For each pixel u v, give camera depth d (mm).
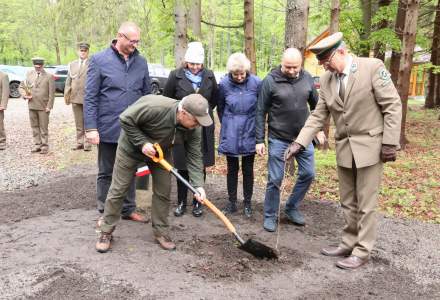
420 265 3842
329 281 3490
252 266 3684
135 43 4172
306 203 5602
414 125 12555
